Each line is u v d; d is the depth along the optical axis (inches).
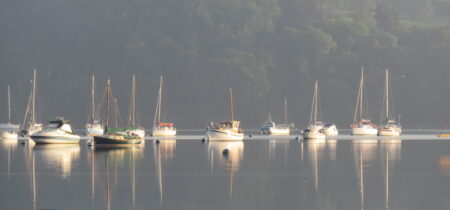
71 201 6943.9
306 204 6786.4
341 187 7869.1
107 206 6683.1
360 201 6924.2
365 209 6520.7
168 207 6633.9
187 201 6943.9
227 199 7062.0
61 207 6658.5
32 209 6574.8
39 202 6899.6
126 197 7170.3
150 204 6776.6
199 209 6540.4
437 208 6515.8
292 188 7795.3
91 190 7637.8
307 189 7721.5
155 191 7573.8
